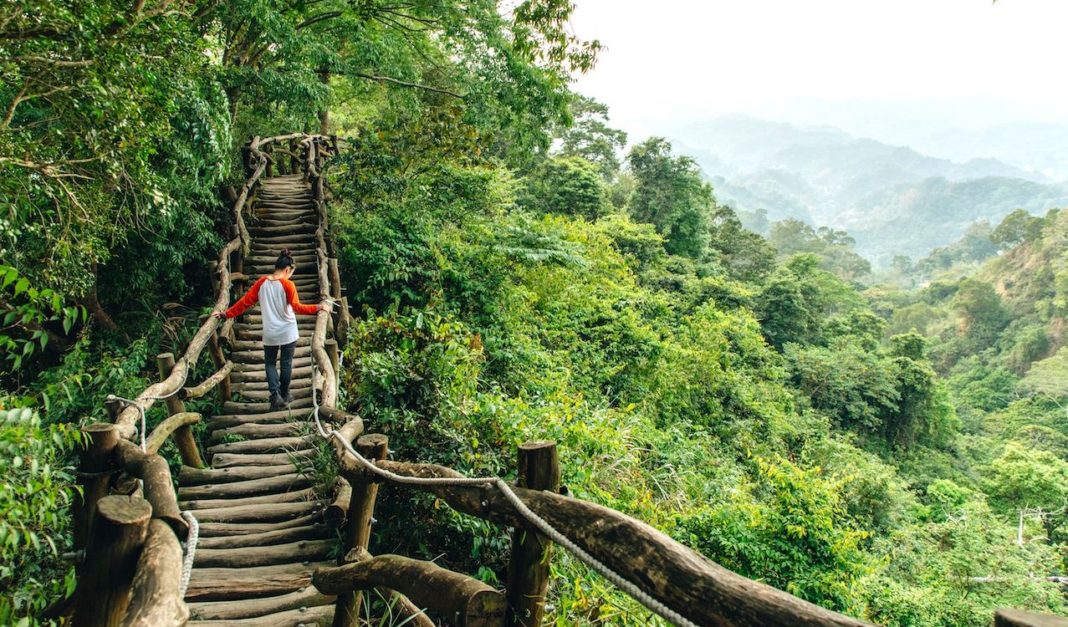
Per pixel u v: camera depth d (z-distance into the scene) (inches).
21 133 186.1
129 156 202.7
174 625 52.4
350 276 420.8
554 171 1084.5
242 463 207.2
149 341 331.6
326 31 526.3
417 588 85.6
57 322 333.1
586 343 528.4
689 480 386.3
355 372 244.1
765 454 615.2
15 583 106.5
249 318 340.2
